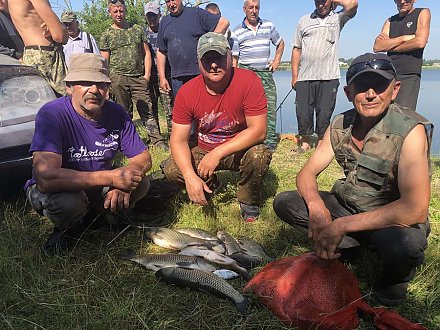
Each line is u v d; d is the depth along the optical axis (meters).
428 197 1.33
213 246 1.80
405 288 1.46
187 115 2.05
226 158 2.12
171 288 1.56
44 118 1.68
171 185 2.17
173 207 2.25
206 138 2.15
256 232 2.00
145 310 1.39
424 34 3.02
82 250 1.81
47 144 1.67
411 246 1.34
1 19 2.81
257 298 1.44
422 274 1.60
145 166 1.91
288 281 1.42
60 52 2.78
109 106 1.84
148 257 1.71
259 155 2.01
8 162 2.02
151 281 1.61
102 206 1.92
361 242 1.63
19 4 2.59
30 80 2.26
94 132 1.79
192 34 3.12
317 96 3.54
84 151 1.80
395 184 1.45
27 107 2.16
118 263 1.71
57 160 1.69
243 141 1.99
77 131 1.76
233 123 2.07
